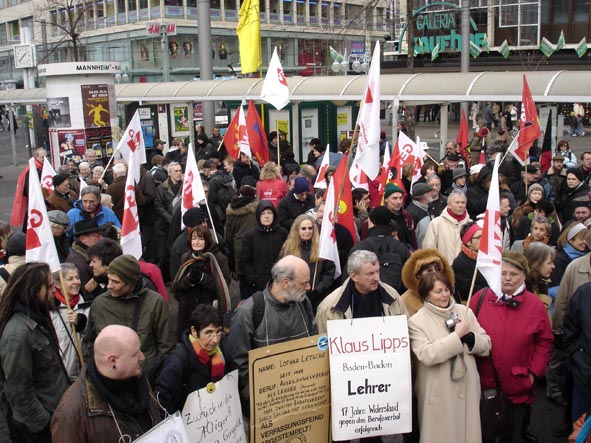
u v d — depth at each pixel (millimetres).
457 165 11922
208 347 4195
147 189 10180
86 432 3529
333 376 4410
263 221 7445
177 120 23094
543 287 5992
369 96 6008
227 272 6414
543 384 6789
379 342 4465
